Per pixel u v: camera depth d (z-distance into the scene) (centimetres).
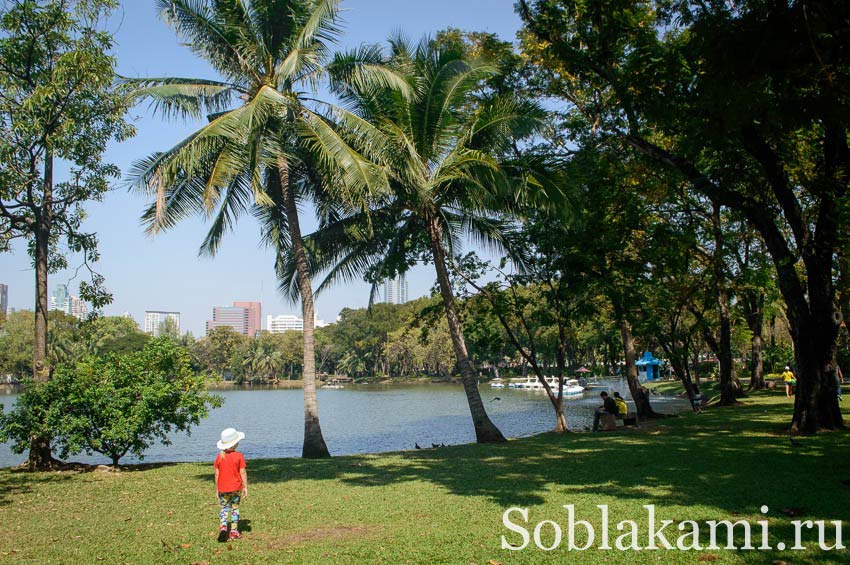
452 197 1902
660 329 2569
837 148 1408
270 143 1553
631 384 2456
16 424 1404
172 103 1539
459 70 1692
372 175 1427
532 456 1396
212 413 4759
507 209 1864
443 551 654
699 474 1020
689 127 1339
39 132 1358
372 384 11344
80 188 1517
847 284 1791
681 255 2172
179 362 1580
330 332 13188
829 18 940
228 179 1427
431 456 1516
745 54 1037
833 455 1138
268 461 1543
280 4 1552
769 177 1458
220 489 742
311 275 1956
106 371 1465
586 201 1947
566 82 2131
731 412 2245
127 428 1396
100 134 1486
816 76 996
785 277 1519
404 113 1747
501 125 1777
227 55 1586
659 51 1342
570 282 2095
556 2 1525
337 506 905
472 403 1923
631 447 1437
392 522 790
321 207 1911
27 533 798
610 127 1767
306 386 1703
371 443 2658
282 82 1586
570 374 6969
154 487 1166
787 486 882
